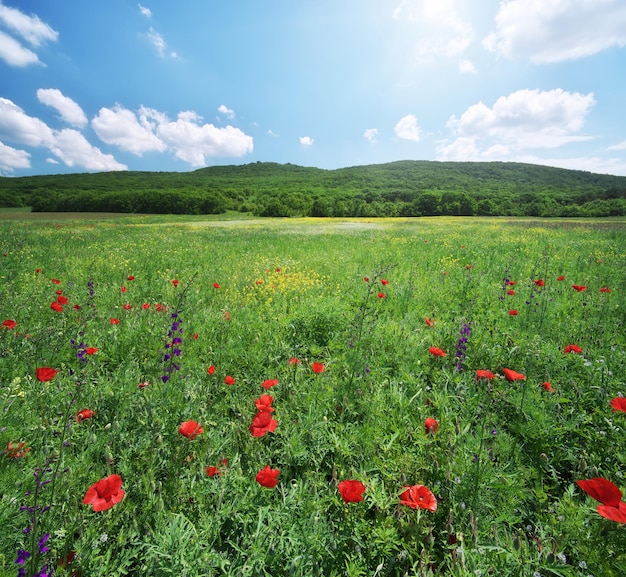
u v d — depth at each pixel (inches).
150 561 57.1
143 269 356.5
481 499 73.5
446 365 142.6
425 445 89.4
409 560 64.9
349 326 173.2
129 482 75.7
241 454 91.1
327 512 73.2
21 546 61.0
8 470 72.9
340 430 95.9
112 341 155.3
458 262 402.6
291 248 551.8
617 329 178.5
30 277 281.4
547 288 249.4
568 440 99.9
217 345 159.8
